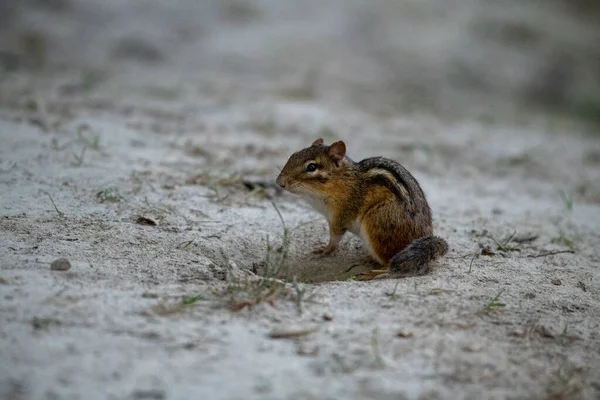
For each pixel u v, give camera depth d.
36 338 7.45
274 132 19.05
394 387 7.12
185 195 13.05
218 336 7.89
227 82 25.02
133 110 19.52
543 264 11.46
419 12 35.88
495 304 9.20
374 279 10.45
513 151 20.19
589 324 9.14
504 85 30.94
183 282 9.55
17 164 13.60
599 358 8.23
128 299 8.59
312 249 11.78
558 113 29.33
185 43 29.42
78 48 27.64
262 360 7.46
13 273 8.99
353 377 7.25
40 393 6.58
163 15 31.45
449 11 36.66
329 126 20.41
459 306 9.20
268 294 9.05
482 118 25.05
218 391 6.82
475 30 35.06
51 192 12.38
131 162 14.69
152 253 10.42
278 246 11.55
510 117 26.00
